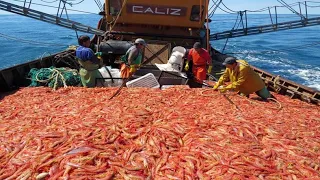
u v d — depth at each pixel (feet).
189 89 28.02
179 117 19.90
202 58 33.73
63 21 46.50
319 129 19.53
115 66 41.63
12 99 25.02
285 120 20.63
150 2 40.81
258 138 17.20
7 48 104.94
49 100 24.47
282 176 13.39
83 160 14.05
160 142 16.24
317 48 111.34
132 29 44.55
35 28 207.62
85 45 28.89
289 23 55.36
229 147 15.49
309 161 14.55
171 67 35.42
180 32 44.93
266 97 28.09
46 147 15.33
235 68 26.73
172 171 13.87
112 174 13.39
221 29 211.82
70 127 17.62
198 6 41.60
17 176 13.10
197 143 16.03
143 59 36.63
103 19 53.52
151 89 27.53
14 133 17.33
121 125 18.11
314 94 30.89
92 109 21.56
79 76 32.35
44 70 32.53
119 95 25.29
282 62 82.79
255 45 126.00
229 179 12.96
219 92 27.55
